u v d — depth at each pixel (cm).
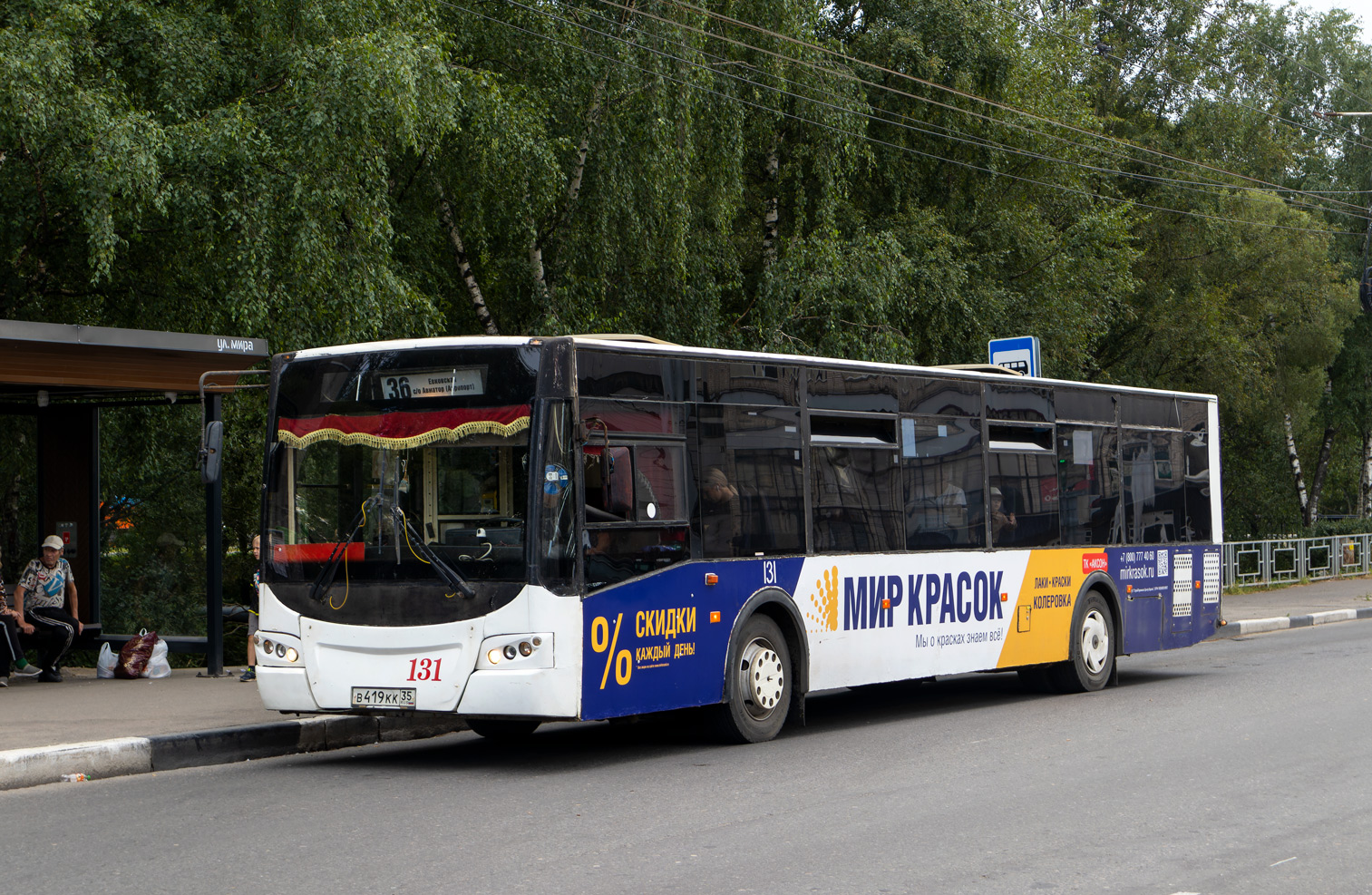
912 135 2923
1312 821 789
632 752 1098
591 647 979
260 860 701
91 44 1662
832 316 2441
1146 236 3862
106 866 690
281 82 1831
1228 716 1239
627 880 653
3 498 2148
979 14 2934
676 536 1058
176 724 1109
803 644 1168
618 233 2245
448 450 995
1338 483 6556
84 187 1589
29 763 941
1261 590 3177
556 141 2116
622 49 2177
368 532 1008
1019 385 1437
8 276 1861
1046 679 1506
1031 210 3003
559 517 972
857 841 739
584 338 1000
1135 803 841
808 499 1184
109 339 1350
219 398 1514
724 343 2508
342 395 1034
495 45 2186
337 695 1004
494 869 677
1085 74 3825
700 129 2353
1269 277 4003
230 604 2462
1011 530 1408
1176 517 1658
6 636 1421
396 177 2075
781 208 2786
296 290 1702
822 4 2822
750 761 1031
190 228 1711
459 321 2400
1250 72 4116
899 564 1266
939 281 2692
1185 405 1694
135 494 2353
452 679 970
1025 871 670
